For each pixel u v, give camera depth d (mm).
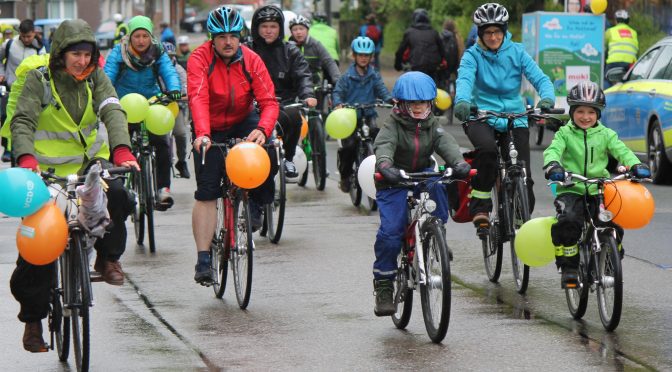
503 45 26141
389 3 123125
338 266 27953
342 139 37812
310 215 36469
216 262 24594
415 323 22219
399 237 21000
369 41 37625
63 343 19547
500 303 23828
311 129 42719
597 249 21078
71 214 18672
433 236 20328
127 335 21422
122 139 18844
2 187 17578
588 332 21234
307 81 35125
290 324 22203
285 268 27828
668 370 18609
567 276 21562
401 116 21109
